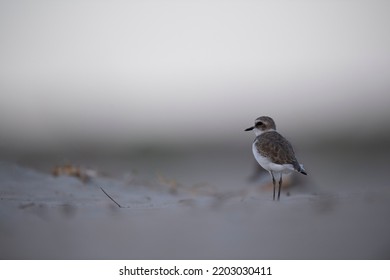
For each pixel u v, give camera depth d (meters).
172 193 11.43
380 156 21.14
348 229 7.32
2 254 6.59
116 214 8.34
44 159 19.77
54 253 6.62
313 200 8.96
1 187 9.70
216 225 7.66
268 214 8.14
